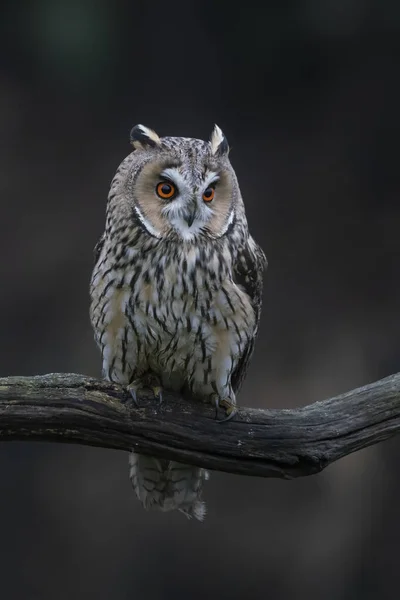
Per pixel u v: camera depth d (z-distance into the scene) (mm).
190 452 6895
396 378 7102
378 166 15812
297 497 14664
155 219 7039
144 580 14500
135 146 7250
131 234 7078
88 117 15695
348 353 15219
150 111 15852
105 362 7559
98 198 15516
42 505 14578
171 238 7023
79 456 14734
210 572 14523
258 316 7766
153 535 14555
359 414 6996
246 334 7410
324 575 14602
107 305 7270
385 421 7023
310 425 6957
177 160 7027
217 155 7203
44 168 15492
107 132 15773
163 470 7969
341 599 14695
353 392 7066
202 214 7016
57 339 14898
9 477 14609
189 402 6938
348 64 15938
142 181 7078
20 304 14953
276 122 16016
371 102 15914
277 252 15531
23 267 15070
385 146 15859
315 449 6938
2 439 6605
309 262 15547
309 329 15250
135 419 6762
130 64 15727
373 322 15406
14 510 14523
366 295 15508
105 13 15383
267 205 15680
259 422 6934
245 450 6906
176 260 7043
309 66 15961
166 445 6855
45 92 15594
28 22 15203
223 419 6910
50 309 15008
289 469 6988
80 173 15586
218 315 7223
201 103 15945
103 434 6719
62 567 14445
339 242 15594
